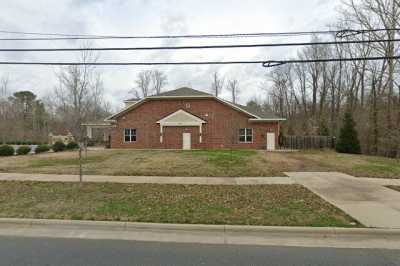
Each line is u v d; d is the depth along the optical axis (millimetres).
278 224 5996
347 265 4383
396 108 26016
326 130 38531
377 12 25922
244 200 8016
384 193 9008
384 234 5637
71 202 7738
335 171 13562
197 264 4398
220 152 22844
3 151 22344
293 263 4441
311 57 47500
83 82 35438
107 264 4383
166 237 5594
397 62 25578
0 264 4387
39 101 64875
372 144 28469
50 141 44031
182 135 29828
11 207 7238
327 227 5785
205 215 6590
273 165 15305
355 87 36969
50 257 4641
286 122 50781
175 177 11859
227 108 29672
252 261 4512
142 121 30312
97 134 40375
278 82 54188
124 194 8742
